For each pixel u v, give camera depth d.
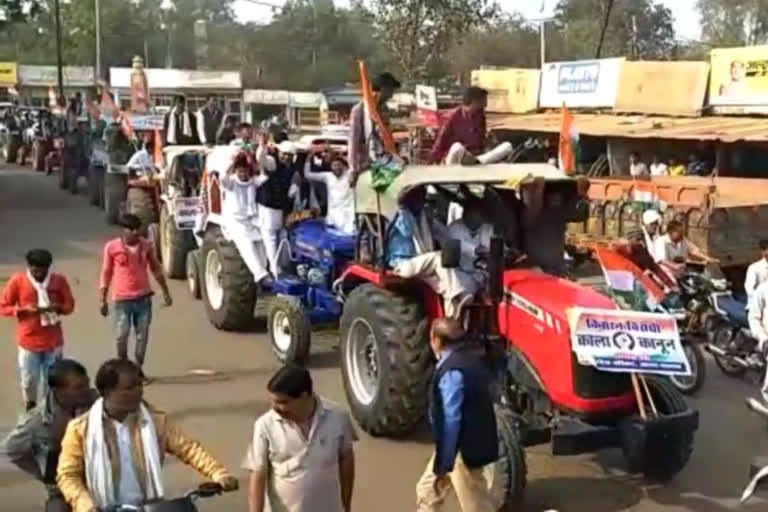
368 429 8.48
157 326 12.55
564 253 8.63
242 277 11.80
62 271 15.81
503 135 27.94
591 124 25.30
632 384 7.11
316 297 10.88
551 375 7.17
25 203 24.84
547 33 66.25
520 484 6.77
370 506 7.26
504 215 8.34
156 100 44.31
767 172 22.20
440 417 5.93
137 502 4.58
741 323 10.74
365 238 8.84
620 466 8.08
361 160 9.29
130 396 4.59
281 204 11.48
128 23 86.50
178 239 15.29
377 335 8.16
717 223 14.52
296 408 4.95
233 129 18.34
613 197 17.89
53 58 83.88
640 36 60.47
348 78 72.94
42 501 7.32
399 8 39.50
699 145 23.09
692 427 7.23
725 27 70.44
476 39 64.38
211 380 10.30
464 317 7.68
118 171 20.77
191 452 4.78
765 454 8.36
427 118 21.38
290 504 4.98
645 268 10.70
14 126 38.16
